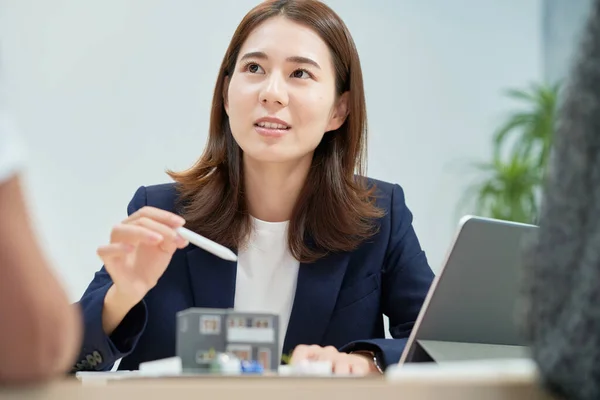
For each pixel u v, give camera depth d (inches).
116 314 88.0
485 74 220.8
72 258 180.2
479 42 221.5
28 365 39.1
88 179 182.5
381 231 109.9
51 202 179.5
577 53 43.8
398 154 212.1
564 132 43.2
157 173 186.2
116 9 186.1
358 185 109.5
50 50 181.8
